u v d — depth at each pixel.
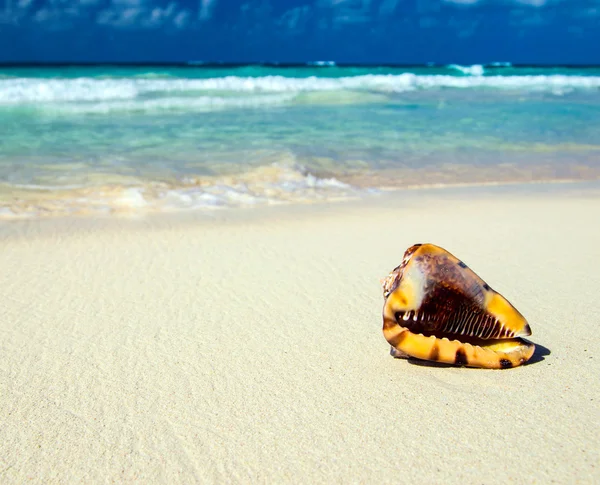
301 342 0.72
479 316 0.61
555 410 0.54
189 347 0.71
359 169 2.11
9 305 0.86
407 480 0.45
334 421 0.54
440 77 5.91
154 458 0.49
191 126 2.92
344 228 1.34
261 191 1.76
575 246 1.16
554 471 0.46
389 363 0.65
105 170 1.95
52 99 3.90
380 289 0.92
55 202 1.57
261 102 4.10
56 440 0.52
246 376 0.63
